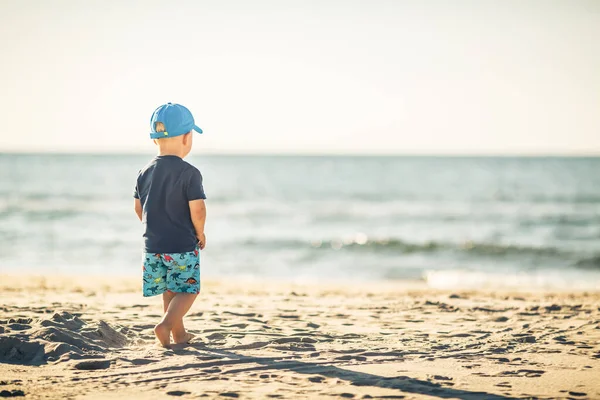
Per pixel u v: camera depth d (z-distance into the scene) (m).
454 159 163.38
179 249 4.07
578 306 6.71
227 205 34.72
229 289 9.64
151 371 3.49
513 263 16.45
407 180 65.19
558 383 3.34
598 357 4.02
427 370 3.62
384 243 19.80
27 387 3.14
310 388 3.19
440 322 5.56
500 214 30.09
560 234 23.06
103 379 3.31
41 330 4.08
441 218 28.55
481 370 3.63
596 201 37.91
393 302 7.09
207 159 158.88
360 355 4.02
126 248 18.00
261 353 4.01
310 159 164.25
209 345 4.25
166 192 4.07
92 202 34.41
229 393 3.07
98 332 4.32
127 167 87.56
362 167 103.69
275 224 26.11
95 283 10.29
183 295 4.15
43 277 11.54
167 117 4.11
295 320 5.58
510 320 5.73
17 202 34.25
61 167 88.06
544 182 60.88
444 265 16.14
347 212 31.02
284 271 14.96
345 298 7.71
